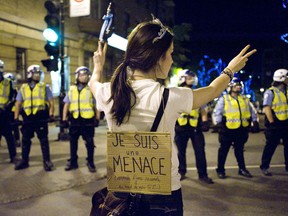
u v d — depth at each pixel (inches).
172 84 850.1
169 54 69.1
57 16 383.2
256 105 1094.4
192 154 348.8
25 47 555.5
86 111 268.7
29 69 274.8
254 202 202.5
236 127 252.5
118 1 901.2
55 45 379.9
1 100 291.9
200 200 206.2
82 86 273.9
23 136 279.6
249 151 366.9
